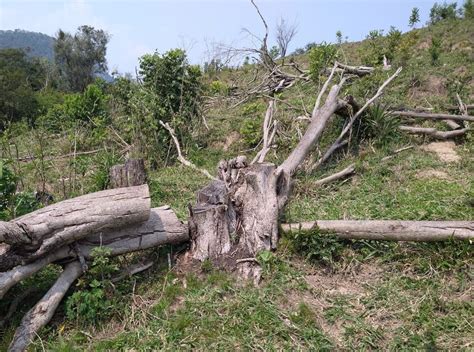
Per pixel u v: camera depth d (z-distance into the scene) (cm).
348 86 977
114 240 402
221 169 491
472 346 321
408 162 654
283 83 1152
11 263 357
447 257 407
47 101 1862
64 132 1013
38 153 820
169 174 728
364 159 671
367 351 326
